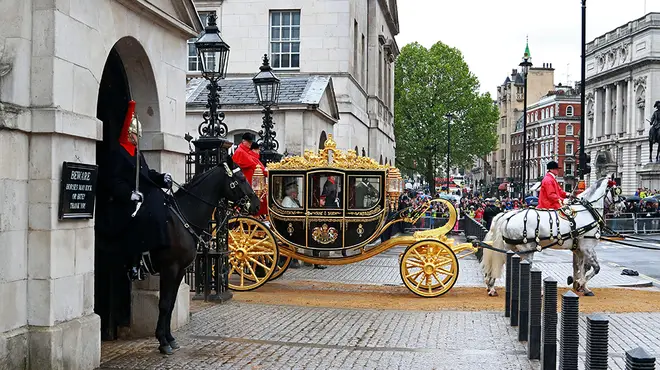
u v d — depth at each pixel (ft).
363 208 47.34
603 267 70.54
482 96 264.31
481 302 44.60
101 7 28.27
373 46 128.16
